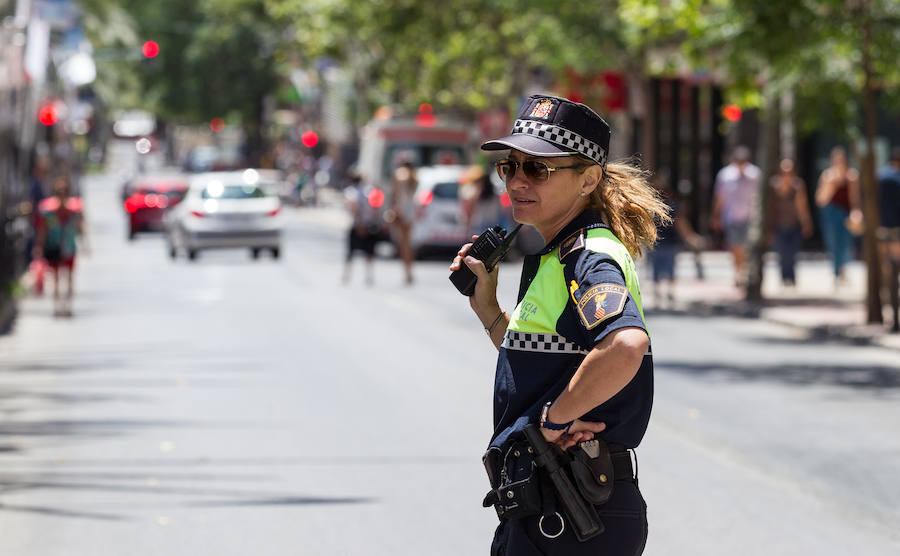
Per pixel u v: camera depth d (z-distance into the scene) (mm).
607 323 9398
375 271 70500
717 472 23172
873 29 43812
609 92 86750
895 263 42719
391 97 134750
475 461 23781
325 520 19734
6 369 35188
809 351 39906
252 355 37906
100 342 40938
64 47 94375
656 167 81250
